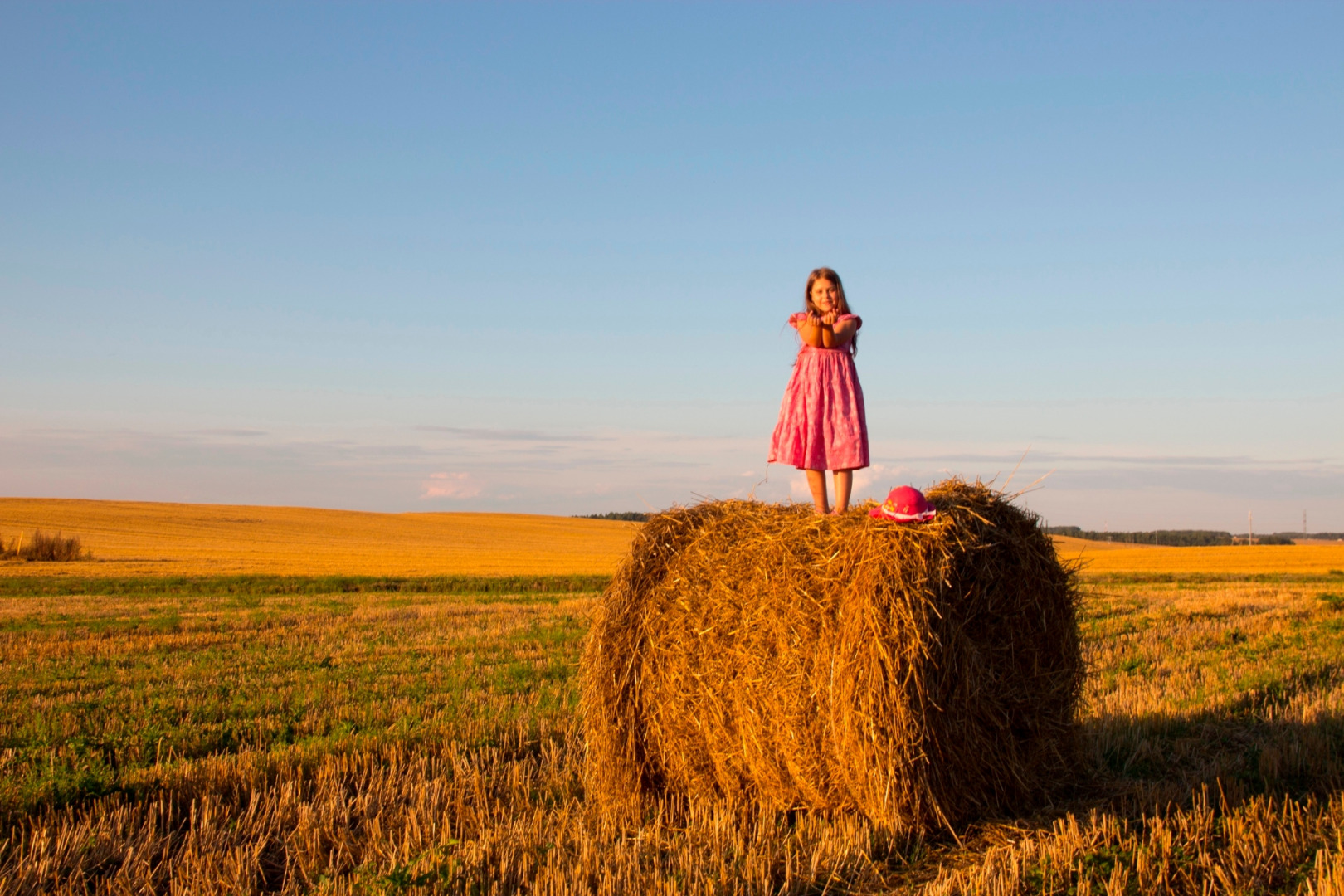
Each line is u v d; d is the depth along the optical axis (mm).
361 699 9531
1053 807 5871
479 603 21859
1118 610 17781
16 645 13945
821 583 5363
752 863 4824
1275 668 10320
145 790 6168
